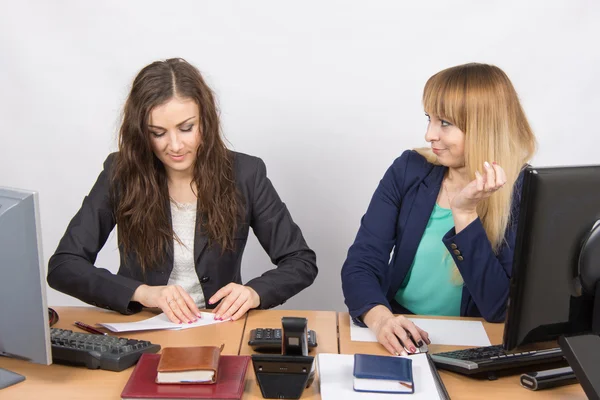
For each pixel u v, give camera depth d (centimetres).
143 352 158
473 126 187
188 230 212
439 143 194
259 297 192
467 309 204
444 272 205
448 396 141
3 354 149
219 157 210
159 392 136
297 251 214
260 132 315
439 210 206
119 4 303
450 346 170
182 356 143
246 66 309
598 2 296
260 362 140
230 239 214
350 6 302
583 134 310
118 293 187
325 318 187
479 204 189
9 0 301
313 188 319
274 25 304
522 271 135
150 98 192
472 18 301
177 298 181
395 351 162
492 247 190
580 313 140
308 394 143
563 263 135
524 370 157
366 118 312
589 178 133
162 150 197
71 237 205
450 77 190
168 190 212
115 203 211
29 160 317
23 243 136
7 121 312
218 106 254
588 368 133
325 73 308
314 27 304
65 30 304
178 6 303
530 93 307
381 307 180
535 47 303
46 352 143
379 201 211
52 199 321
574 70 304
